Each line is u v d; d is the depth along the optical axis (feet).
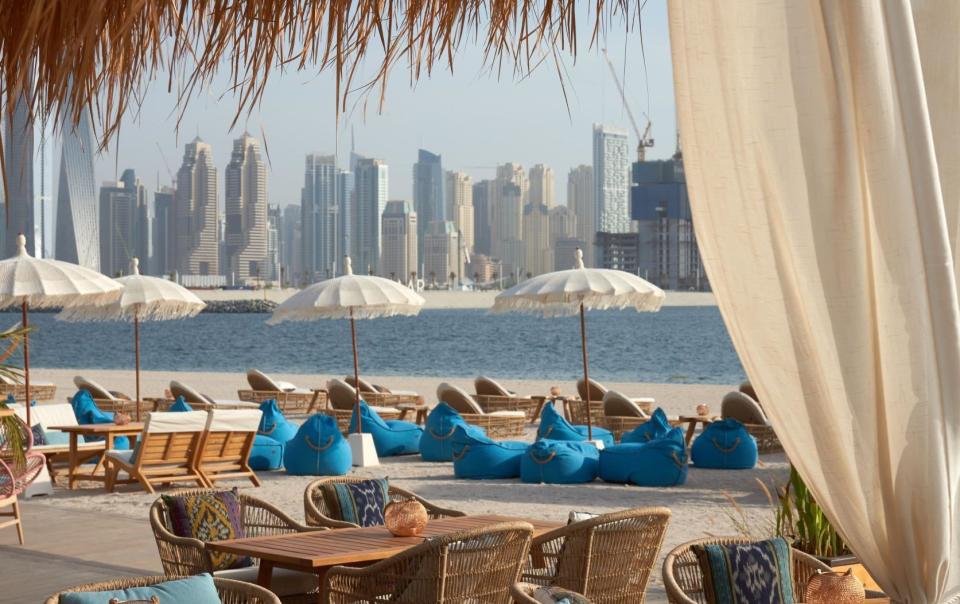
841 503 9.02
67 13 5.91
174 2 6.36
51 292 39.40
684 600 14.25
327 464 44.04
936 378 8.66
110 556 26.30
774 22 8.90
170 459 38.81
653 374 160.76
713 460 46.14
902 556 8.88
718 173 9.11
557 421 48.91
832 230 8.75
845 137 8.74
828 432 8.95
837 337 8.77
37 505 35.22
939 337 8.62
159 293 51.34
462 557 15.83
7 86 6.20
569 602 11.95
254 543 18.42
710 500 36.65
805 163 8.81
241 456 40.65
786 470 45.27
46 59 6.10
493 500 36.73
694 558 15.64
